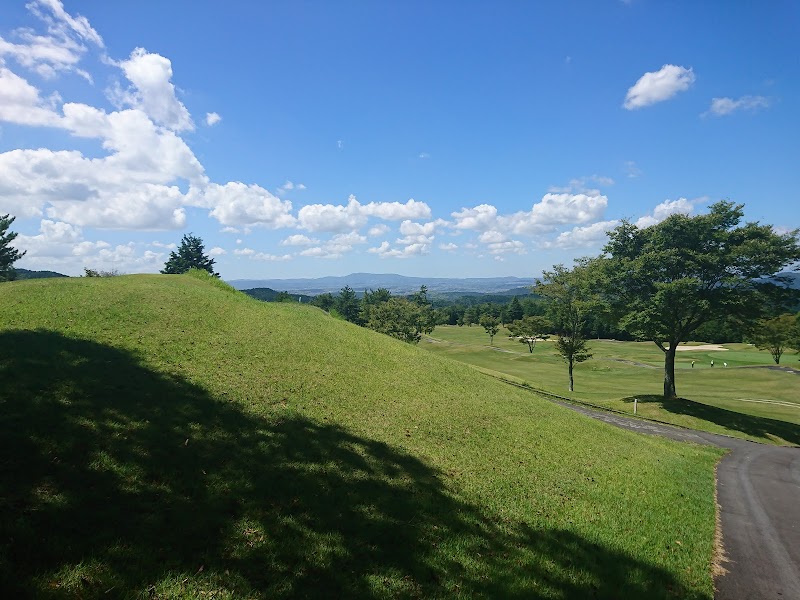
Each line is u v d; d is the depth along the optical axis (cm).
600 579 739
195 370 1246
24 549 509
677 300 3177
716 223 3197
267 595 535
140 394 993
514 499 986
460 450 1208
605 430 1989
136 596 492
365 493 838
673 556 887
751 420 3084
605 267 3522
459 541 753
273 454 896
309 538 664
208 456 820
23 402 823
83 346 1187
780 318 5222
